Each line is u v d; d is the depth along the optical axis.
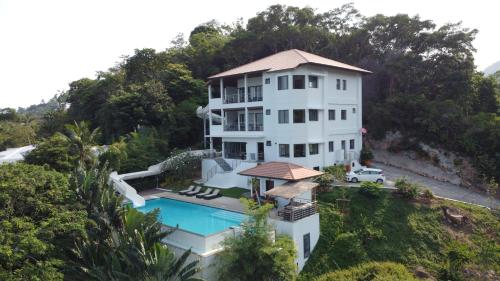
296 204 23.83
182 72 53.72
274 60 37.03
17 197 16.23
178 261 16.69
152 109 46.09
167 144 42.31
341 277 19.88
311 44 53.44
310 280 20.80
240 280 17.16
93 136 30.61
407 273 20.16
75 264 16.69
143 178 35.75
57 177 19.20
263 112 35.47
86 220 17.19
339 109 37.78
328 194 27.66
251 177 30.09
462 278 21.27
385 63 48.50
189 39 77.81
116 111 46.59
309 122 34.03
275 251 17.20
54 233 15.65
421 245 23.55
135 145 39.09
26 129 68.75
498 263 22.56
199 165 38.50
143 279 16.14
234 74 36.38
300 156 33.88
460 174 37.78
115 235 19.12
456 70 46.00
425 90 47.56
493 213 27.50
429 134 41.91
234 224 22.97
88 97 56.28
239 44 54.56
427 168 40.19
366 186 27.64
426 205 27.08
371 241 23.36
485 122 38.53
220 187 33.88
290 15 54.22
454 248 22.77
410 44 49.69
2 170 17.50
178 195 31.95
